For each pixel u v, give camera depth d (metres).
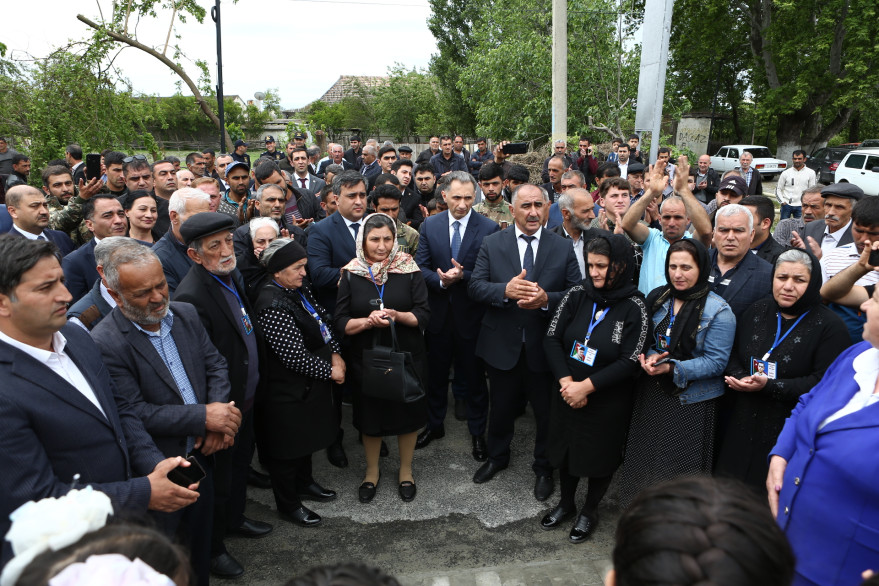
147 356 2.34
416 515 3.43
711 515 0.81
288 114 42.47
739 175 4.84
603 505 3.51
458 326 4.06
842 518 1.68
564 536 3.21
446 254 4.16
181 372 2.48
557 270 3.62
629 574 0.80
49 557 0.96
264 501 3.65
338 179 4.17
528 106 14.05
